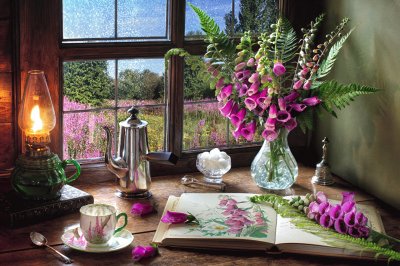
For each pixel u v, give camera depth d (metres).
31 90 1.94
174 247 1.80
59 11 2.06
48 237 1.81
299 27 2.44
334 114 2.11
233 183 2.27
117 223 1.92
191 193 2.10
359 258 1.76
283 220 1.92
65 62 2.11
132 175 2.08
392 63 2.11
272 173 2.17
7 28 1.98
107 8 2.15
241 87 2.10
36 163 1.90
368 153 2.26
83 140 2.20
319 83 2.08
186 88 2.32
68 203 1.94
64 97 2.14
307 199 1.96
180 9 2.23
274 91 2.03
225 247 1.79
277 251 1.79
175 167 2.34
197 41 2.30
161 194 2.15
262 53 2.18
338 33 2.12
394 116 2.12
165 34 2.27
